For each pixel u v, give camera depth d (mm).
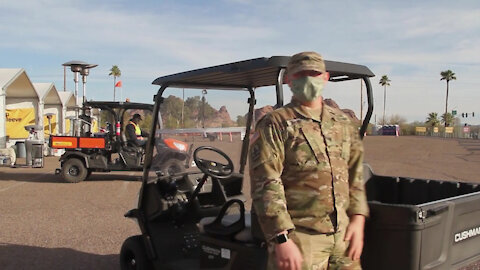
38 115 20312
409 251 2348
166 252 3773
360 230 2314
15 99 20312
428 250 2426
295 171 2207
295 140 2201
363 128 3324
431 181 3549
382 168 14914
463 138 51250
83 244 5562
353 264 2318
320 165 2199
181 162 3939
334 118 2332
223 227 3076
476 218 2820
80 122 11969
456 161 17734
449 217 2574
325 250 2229
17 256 5086
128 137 11367
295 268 2080
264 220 2127
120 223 6688
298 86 2238
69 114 24594
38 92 19969
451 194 3434
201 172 4051
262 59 2848
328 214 2211
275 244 2113
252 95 4129
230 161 4074
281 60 2732
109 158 11484
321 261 2227
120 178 12297
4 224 6629
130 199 8859
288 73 2312
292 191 2217
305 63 2203
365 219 2480
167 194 3830
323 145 2230
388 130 64938
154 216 3807
